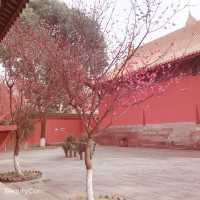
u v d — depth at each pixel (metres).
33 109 13.04
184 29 27.98
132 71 8.69
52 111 36.19
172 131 24.45
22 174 12.35
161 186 10.17
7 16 7.25
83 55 8.40
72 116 38.03
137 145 28.34
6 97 16.59
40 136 35.12
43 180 11.95
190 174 12.23
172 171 13.20
